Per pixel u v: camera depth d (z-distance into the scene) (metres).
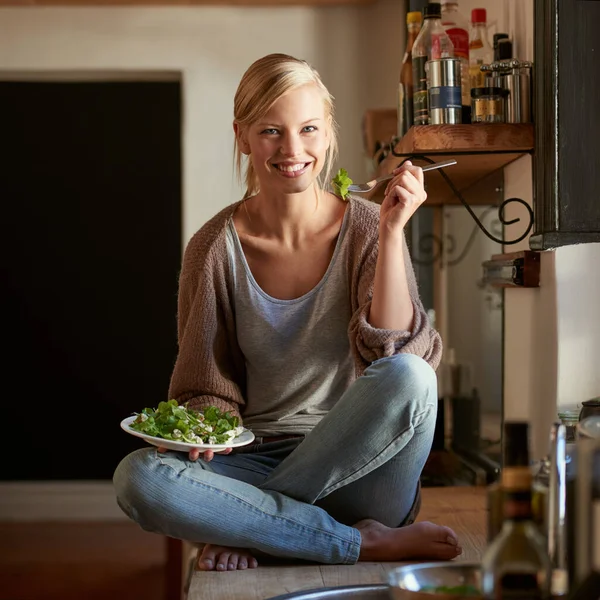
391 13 4.14
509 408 2.85
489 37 3.02
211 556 1.91
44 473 5.18
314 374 2.16
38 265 5.17
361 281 2.11
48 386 5.18
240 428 2.00
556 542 1.24
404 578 1.37
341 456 1.91
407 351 1.99
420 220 3.78
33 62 4.18
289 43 4.18
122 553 4.30
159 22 4.19
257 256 2.19
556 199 2.30
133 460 1.91
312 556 1.90
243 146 2.19
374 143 3.68
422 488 2.93
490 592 1.13
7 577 3.88
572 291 2.32
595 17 2.29
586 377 2.31
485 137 2.46
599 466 1.18
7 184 5.15
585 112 2.29
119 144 5.17
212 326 2.17
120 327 5.20
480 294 3.23
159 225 5.19
